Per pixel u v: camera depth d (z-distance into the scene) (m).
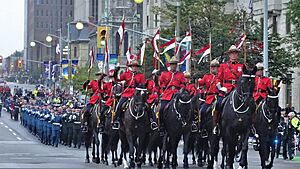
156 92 25.59
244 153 21.67
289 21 48.47
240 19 53.50
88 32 144.25
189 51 35.81
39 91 95.12
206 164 27.39
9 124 68.31
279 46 55.12
